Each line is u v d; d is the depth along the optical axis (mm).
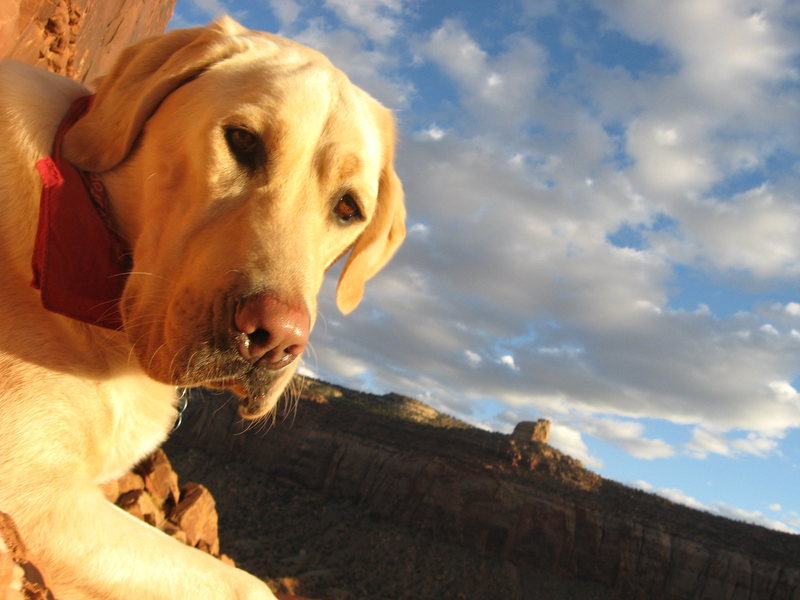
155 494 1719
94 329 490
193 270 439
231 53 508
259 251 437
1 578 279
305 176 485
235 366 421
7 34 1067
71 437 459
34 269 471
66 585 414
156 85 493
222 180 463
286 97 479
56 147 502
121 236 503
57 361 468
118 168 508
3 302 472
